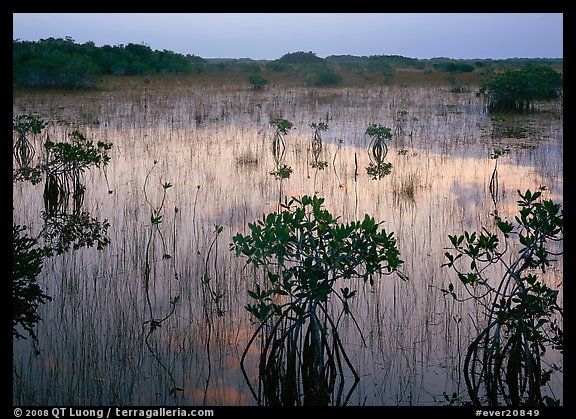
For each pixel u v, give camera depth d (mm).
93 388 4824
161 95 27016
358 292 6562
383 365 5246
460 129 17641
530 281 5246
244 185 11258
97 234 8500
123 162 12969
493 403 4816
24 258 7363
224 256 7516
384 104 24406
